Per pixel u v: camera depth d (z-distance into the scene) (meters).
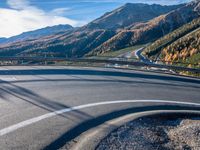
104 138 8.23
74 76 20.53
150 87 18.94
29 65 25.30
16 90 14.08
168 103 14.57
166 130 10.54
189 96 17.34
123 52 177.38
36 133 8.11
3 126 8.44
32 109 10.56
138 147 8.15
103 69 25.75
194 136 9.83
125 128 9.51
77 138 8.16
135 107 12.80
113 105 12.62
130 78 22.00
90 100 13.07
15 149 6.92
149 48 156.62
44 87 15.42
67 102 12.20
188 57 86.06
